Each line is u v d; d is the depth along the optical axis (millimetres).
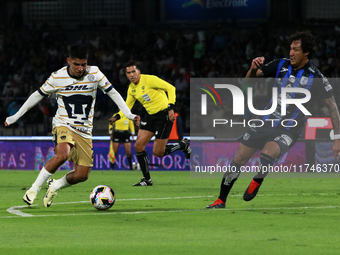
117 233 16188
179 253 13281
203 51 78312
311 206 22656
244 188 33062
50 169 21891
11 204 23984
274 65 20797
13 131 61281
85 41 84188
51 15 90125
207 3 83000
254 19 81500
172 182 38031
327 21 80562
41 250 13742
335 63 73062
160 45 81062
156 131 34344
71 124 21531
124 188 32844
